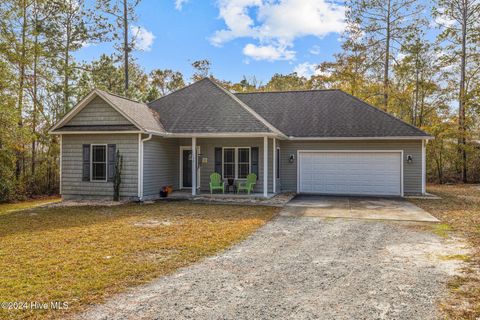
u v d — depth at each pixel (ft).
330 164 55.26
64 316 12.59
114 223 30.66
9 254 20.65
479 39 76.23
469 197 50.29
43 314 12.73
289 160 56.75
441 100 83.15
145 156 46.65
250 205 42.06
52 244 23.16
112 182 46.78
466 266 18.51
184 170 56.24
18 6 57.41
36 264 18.63
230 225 29.60
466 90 80.23
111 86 86.12
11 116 48.98
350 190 54.49
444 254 20.90
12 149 53.31
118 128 45.42
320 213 36.37
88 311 13.01
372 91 91.71
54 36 68.59
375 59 87.97
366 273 17.48
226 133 46.98
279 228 28.86
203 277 16.85
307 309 13.24
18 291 14.82
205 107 53.42
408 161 52.65
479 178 79.30
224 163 53.67
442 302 13.87
